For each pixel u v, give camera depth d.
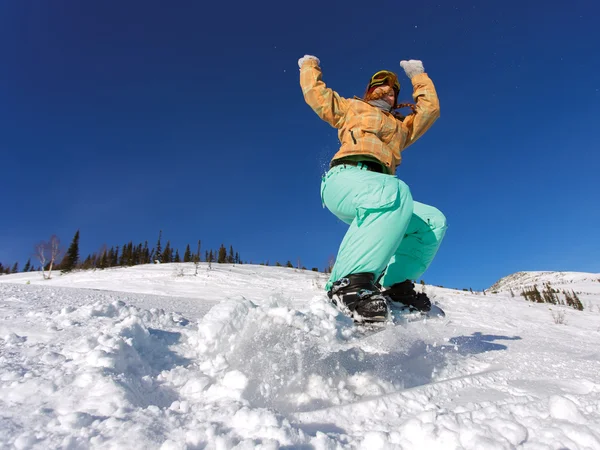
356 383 1.40
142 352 1.42
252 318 1.33
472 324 7.35
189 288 15.87
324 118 2.11
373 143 1.94
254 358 1.29
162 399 1.06
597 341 5.82
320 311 1.38
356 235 1.67
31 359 1.16
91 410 0.85
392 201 1.68
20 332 1.50
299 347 1.28
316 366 1.33
